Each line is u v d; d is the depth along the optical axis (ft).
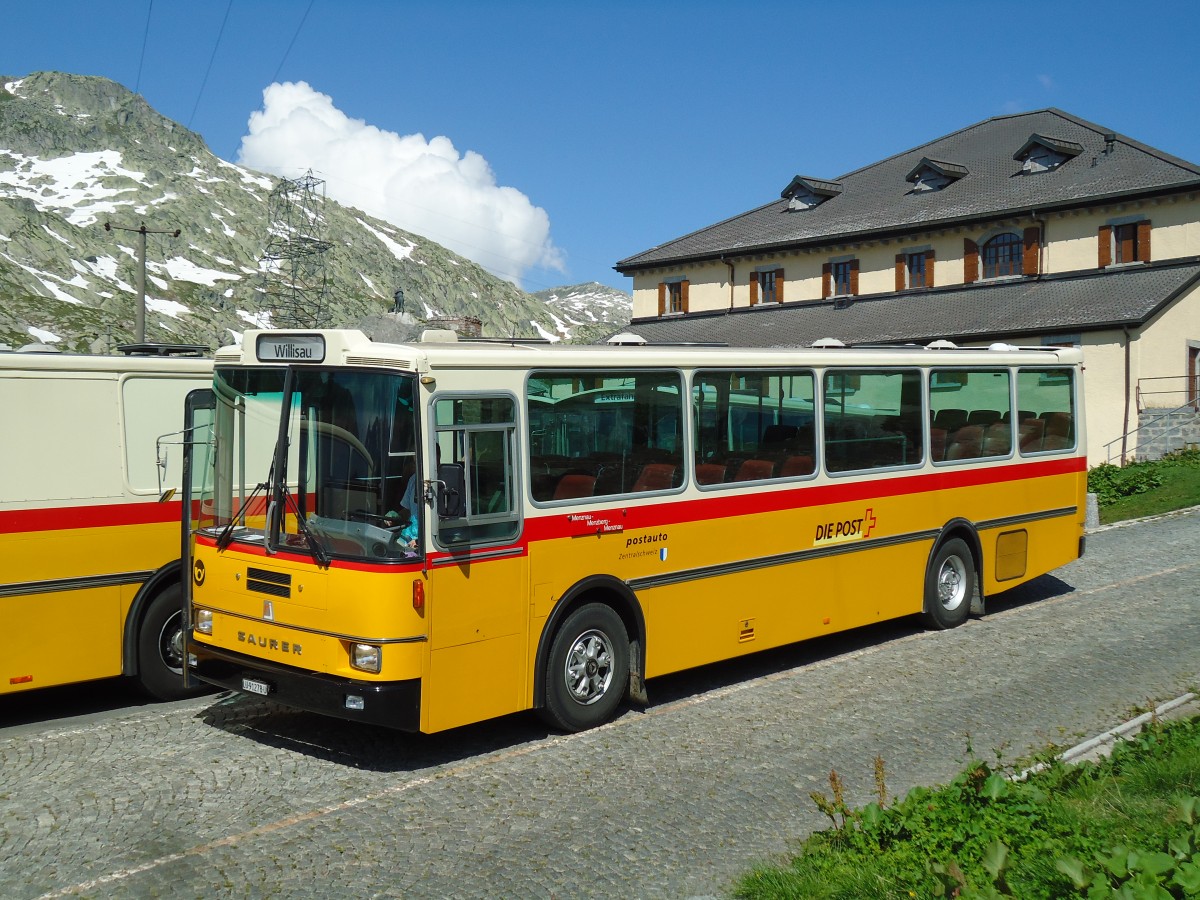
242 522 28.48
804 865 20.07
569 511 29.73
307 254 420.36
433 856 21.75
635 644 31.94
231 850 21.94
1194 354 108.68
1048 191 122.21
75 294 552.41
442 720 26.43
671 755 28.37
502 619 27.94
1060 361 49.96
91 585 31.37
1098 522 69.97
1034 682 35.40
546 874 20.93
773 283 152.76
